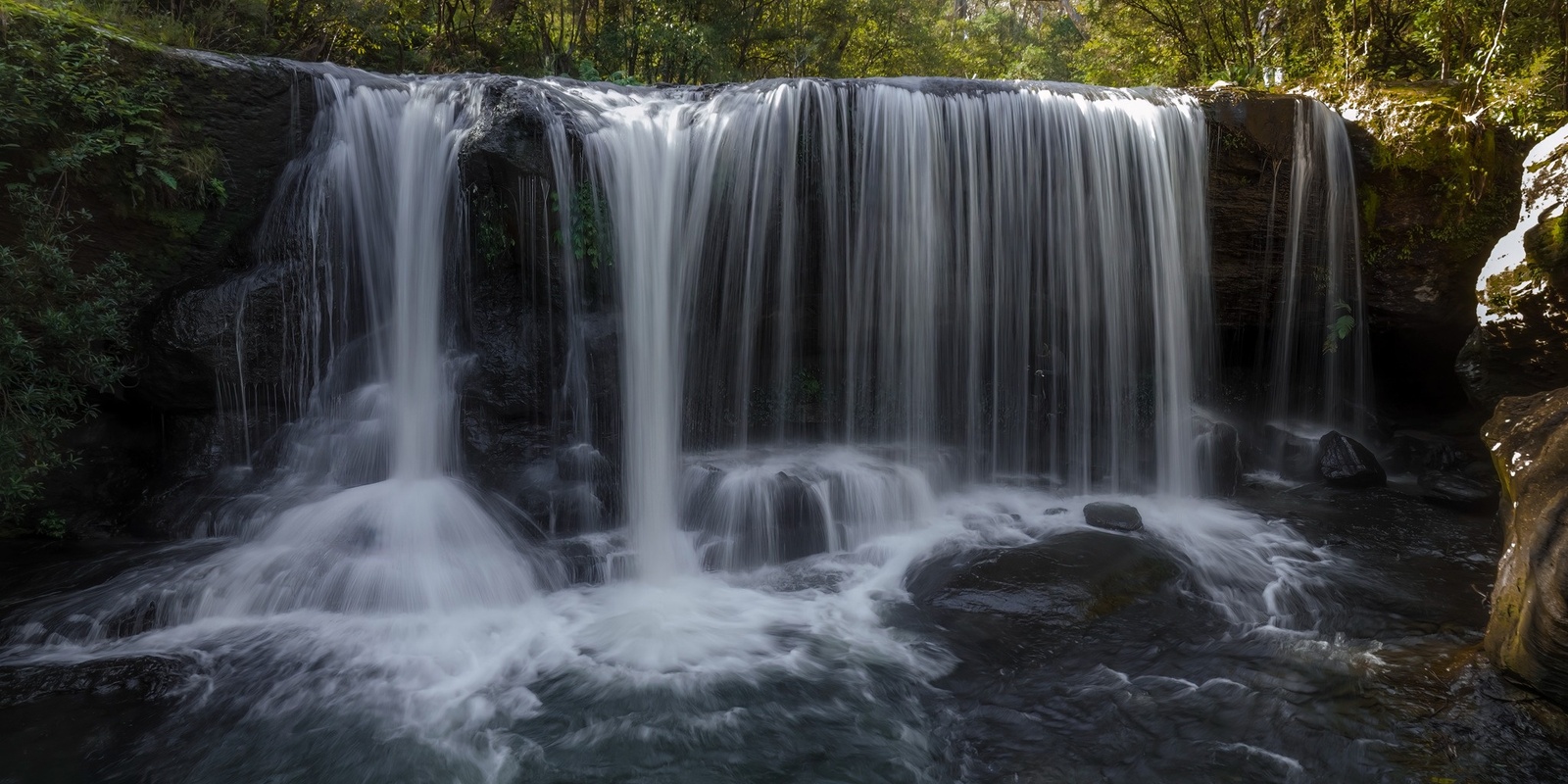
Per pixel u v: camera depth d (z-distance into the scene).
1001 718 5.10
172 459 7.73
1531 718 4.66
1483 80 9.62
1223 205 9.42
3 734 4.83
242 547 6.93
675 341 8.18
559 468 7.62
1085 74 18.17
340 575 6.46
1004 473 9.25
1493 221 9.22
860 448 8.94
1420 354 10.16
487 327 7.80
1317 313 9.95
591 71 12.77
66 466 7.39
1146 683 5.41
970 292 8.87
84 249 7.43
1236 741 4.77
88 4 8.27
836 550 7.63
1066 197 8.88
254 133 8.19
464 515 7.15
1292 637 5.95
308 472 7.70
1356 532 7.91
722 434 8.77
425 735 4.94
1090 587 6.51
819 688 5.44
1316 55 12.52
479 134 7.42
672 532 7.58
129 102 7.38
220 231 8.15
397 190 8.09
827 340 8.95
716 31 16.80
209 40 10.84
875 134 8.44
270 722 5.03
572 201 7.62
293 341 7.81
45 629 5.82
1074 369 9.16
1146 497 9.00
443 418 7.77
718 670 5.66
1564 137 6.98
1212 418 9.52
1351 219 9.67
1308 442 9.84
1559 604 4.46
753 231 8.42
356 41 13.51
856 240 8.60
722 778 4.58
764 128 8.30
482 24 16.08
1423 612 6.24
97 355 6.99
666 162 8.02
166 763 4.64
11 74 6.62
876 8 21.95
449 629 6.15
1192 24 15.80
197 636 5.98
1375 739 4.70
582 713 5.16
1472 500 8.42
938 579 6.78
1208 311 9.51
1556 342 7.04
